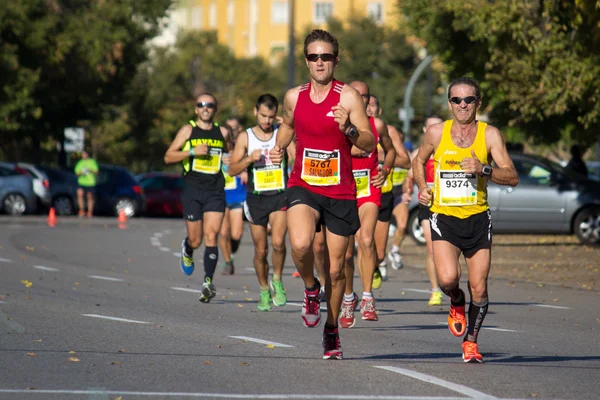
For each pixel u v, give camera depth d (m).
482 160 21.81
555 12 52.94
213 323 28.53
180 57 171.75
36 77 103.00
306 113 20.73
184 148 34.38
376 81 163.12
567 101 54.12
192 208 34.06
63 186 97.94
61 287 37.25
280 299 31.91
